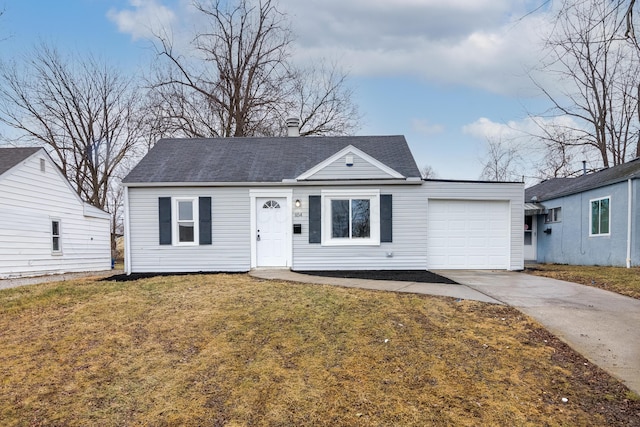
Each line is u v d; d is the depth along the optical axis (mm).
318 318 5949
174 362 4605
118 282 9328
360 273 10547
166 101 23109
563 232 15789
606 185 12992
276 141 13938
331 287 8203
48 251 13898
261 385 4070
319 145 13484
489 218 11594
